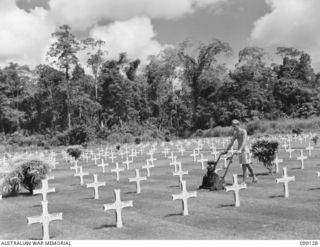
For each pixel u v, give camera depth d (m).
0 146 75.75
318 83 110.75
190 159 31.41
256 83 96.69
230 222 11.16
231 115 91.44
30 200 17.70
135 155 39.50
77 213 14.03
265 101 95.50
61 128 95.31
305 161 23.66
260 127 73.25
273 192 14.77
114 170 21.64
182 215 12.41
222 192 15.59
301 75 106.50
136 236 10.55
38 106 102.50
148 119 103.25
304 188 15.18
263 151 19.25
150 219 12.24
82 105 93.50
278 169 20.08
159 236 10.39
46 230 10.65
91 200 16.41
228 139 53.97
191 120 99.19
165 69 103.62
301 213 11.54
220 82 98.94
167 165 28.02
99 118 98.56
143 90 106.06
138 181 17.22
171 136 90.88
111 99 98.12
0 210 15.98
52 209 15.16
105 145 71.62
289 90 100.44
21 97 107.12
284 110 100.69
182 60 101.75
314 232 9.66
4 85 103.00
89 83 100.50
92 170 28.84
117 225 11.54
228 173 20.83
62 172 28.70
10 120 99.88
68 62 93.81
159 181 20.23
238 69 99.19
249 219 11.32
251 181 17.55
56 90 95.06
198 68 100.50
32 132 102.94
